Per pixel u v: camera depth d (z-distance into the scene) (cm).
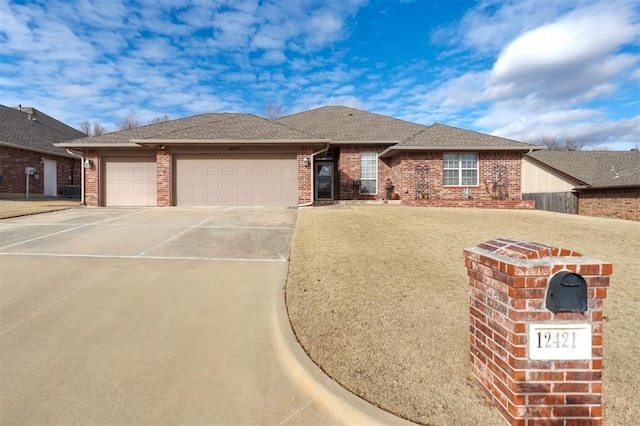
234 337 385
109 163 1549
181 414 269
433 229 947
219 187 1474
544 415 240
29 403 279
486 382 282
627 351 356
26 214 1169
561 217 1266
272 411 274
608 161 2181
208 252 717
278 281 555
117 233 878
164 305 463
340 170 1858
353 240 795
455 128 1816
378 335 380
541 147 1606
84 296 488
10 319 418
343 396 281
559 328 241
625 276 611
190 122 1864
